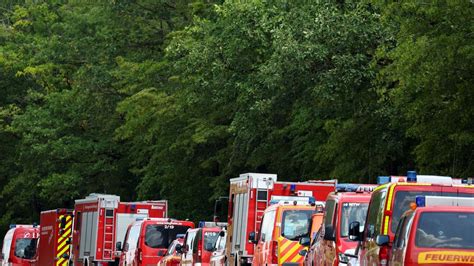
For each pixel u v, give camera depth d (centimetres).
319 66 4456
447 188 2391
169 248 4788
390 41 4269
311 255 3103
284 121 5316
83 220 5831
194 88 5825
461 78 3541
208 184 6975
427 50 3506
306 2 4653
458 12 3431
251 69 5428
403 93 3750
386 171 4800
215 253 4362
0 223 9944
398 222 2308
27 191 8888
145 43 7981
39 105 9444
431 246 2011
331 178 4797
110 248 5556
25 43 9700
